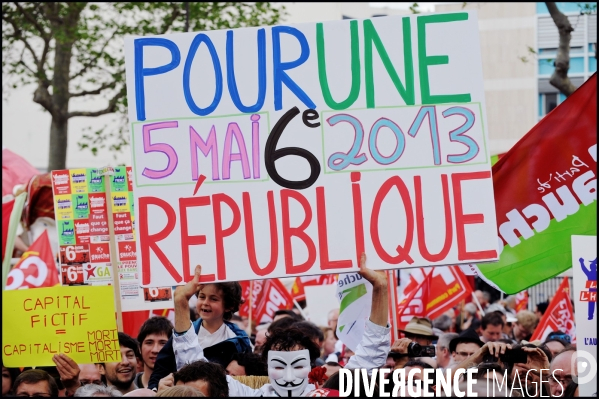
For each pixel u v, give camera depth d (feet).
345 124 18.63
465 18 18.66
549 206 22.52
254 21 63.62
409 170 18.43
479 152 18.37
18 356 21.15
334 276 37.96
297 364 18.51
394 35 18.74
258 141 18.75
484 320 33.06
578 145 22.35
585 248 18.90
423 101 18.57
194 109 18.90
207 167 18.75
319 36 18.86
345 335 24.29
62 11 63.87
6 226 32.89
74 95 66.13
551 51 131.64
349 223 18.40
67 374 21.01
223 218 18.61
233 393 19.10
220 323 22.70
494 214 18.22
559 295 31.94
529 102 132.87
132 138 18.90
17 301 21.24
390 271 23.76
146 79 19.02
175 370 20.57
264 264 18.45
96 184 25.08
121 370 22.45
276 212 18.54
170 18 63.26
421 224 18.31
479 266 22.81
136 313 29.09
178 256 18.60
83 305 21.22
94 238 25.05
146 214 18.71
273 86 18.84
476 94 18.54
